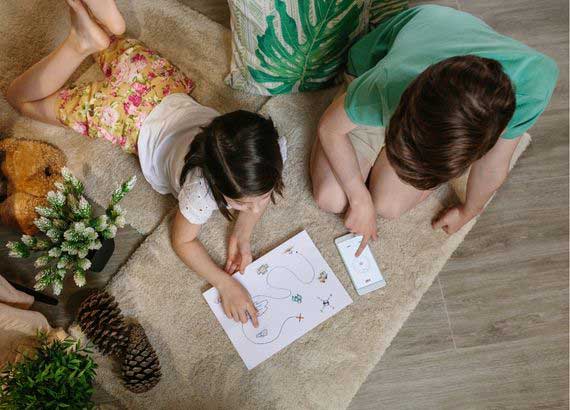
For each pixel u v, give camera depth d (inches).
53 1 55.5
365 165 46.8
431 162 27.2
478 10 57.2
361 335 48.1
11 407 37.0
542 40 56.2
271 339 47.8
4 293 43.3
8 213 47.3
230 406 46.6
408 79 32.8
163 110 46.6
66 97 48.8
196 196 39.3
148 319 48.2
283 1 41.9
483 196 44.1
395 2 48.6
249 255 48.6
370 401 47.4
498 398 47.6
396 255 50.1
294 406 46.6
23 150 48.9
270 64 48.5
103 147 52.2
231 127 34.8
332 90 53.8
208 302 48.5
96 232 42.5
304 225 50.8
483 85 25.0
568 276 50.2
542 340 48.8
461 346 48.6
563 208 51.7
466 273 50.3
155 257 49.4
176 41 55.6
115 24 42.6
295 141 52.7
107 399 46.8
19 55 54.5
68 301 48.8
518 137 36.7
